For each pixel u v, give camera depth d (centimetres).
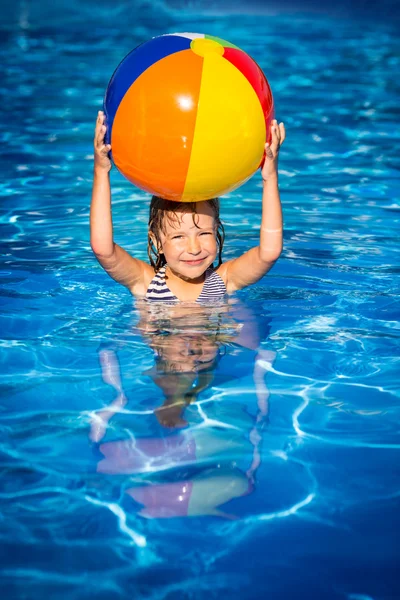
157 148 284
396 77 905
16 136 658
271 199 329
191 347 304
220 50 293
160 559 189
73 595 178
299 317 334
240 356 297
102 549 192
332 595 178
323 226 456
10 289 362
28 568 186
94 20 1298
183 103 279
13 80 876
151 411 256
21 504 209
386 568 186
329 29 1234
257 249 346
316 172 566
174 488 216
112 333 317
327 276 381
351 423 250
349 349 304
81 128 683
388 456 232
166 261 351
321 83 875
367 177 553
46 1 1427
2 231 446
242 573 184
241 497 212
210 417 253
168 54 289
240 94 287
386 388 274
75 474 222
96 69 933
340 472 224
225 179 296
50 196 513
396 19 1315
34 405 261
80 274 383
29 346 304
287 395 268
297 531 199
